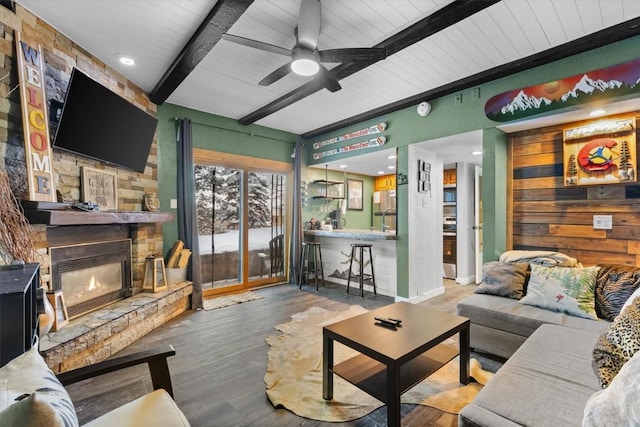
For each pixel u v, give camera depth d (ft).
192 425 5.69
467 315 8.59
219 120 14.80
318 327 10.53
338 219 20.12
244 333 10.03
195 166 14.55
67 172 8.45
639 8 7.07
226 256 15.66
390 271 14.96
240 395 6.64
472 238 17.89
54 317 7.42
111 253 10.16
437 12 7.26
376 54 7.79
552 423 3.69
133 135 10.40
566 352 5.46
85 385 6.93
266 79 8.79
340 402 6.35
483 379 7.04
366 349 5.48
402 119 13.37
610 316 7.13
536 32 8.07
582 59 8.61
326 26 7.84
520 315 7.71
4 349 3.89
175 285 12.10
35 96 7.25
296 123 16.21
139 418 3.74
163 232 12.69
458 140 12.31
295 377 7.32
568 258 8.98
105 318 8.56
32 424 1.98
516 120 9.84
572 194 9.66
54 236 8.18
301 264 16.88
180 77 10.03
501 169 10.76
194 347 8.98
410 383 5.64
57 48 8.00
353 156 15.56
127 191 10.94
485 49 8.93
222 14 7.04
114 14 7.35
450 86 11.26
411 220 13.43
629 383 2.57
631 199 8.60
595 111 8.73
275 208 17.57
